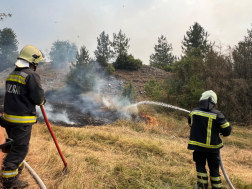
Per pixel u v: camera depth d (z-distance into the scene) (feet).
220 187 9.82
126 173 11.20
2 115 9.18
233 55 31.55
